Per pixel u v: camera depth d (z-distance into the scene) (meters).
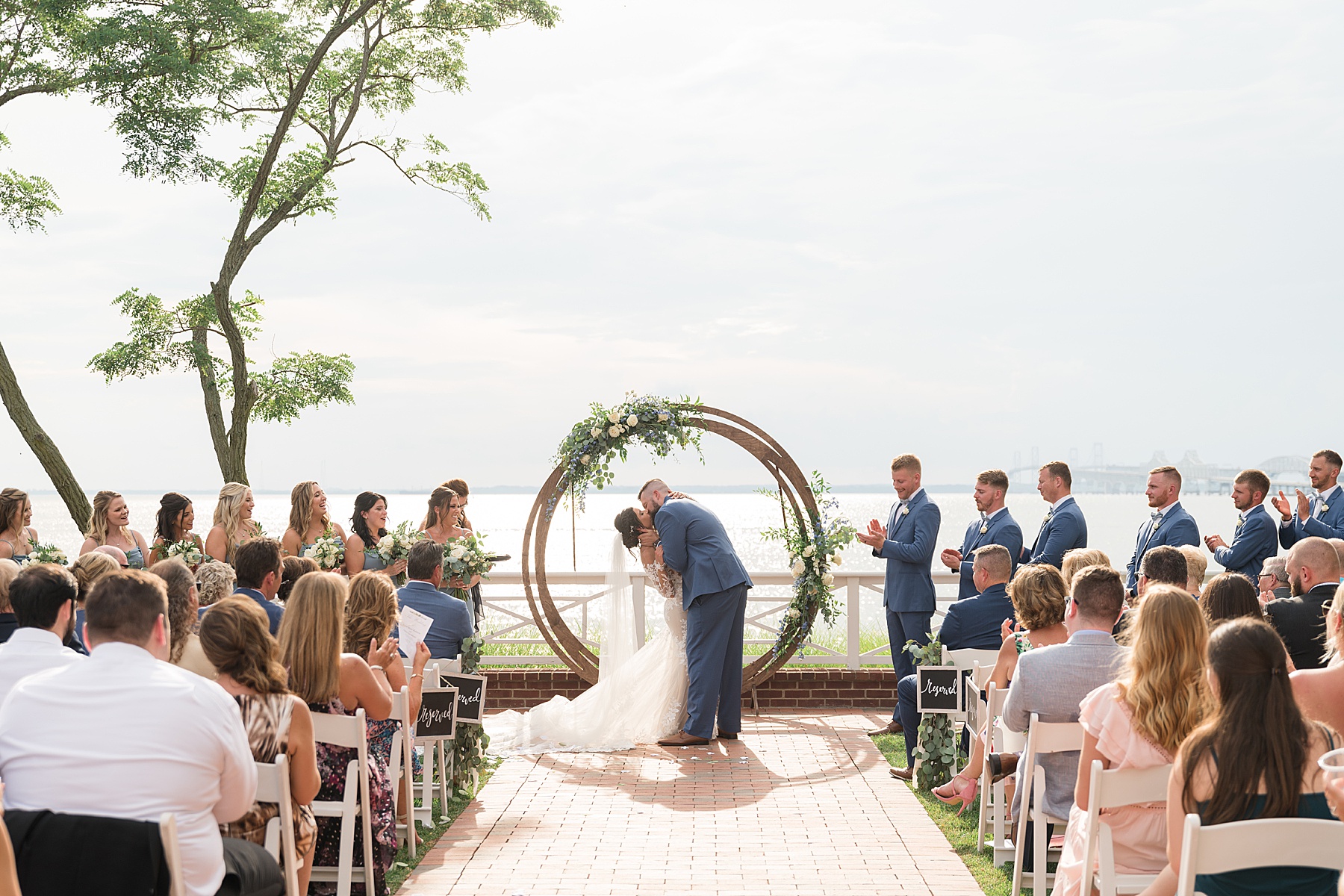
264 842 3.21
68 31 11.48
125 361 12.88
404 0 13.15
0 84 11.77
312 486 7.09
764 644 11.12
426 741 5.34
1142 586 4.67
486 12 13.41
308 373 13.69
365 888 4.15
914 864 4.72
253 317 13.63
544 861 4.79
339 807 4.01
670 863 4.76
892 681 8.62
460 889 4.41
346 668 4.06
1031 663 3.82
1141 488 99.88
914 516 7.25
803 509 8.48
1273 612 4.53
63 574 3.25
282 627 3.97
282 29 12.66
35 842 2.47
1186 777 2.54
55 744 2.57
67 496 11.95
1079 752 3.83
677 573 7.61
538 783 6.29
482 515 93.50
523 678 8.70
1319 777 2.47
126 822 2.49
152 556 6.86
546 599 8.34
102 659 2.67
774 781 6.30
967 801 4.95
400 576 7.12
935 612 7.30
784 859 4.80
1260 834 2.31
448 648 5.96
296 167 13.48
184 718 2.63
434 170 14.04
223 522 6.86
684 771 6.59
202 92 11.88
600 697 7.44
